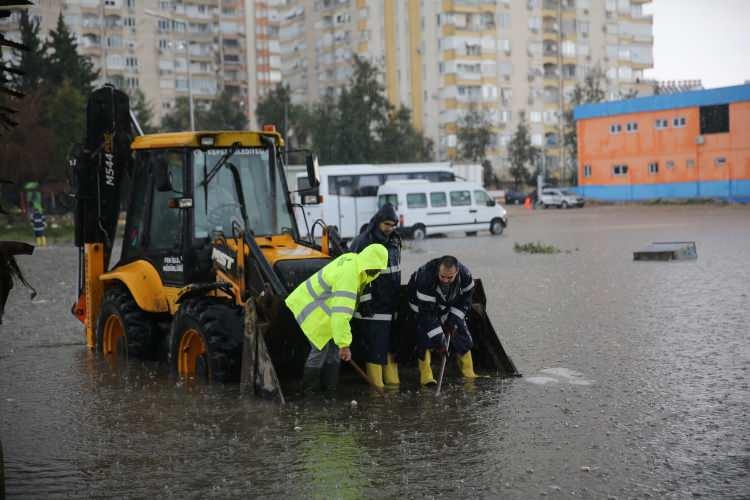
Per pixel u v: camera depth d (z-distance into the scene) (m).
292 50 124.25
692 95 68.44
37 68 59.47
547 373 9.33
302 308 8.42
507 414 7.67
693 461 6.27
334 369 8.71
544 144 103.00
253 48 119.81
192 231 9.72
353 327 8.90
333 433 7.21
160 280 10.23
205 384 9.03
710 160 67.94
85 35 103.44
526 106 101.38
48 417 8.02
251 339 8.47
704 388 8.48
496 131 99.44
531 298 15.55
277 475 6.16
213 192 9.85
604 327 12.18
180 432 7.36
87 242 11.34
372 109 74.38
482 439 6.93
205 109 104.44
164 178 9.41
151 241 10.41
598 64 100.00
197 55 116.31
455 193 37.78
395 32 104.75
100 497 5.82
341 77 112.56
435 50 98.69
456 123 96.25
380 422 7.52
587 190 76.75
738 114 66.12
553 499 5.56
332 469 6.25
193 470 6.33
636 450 6.55
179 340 9.45
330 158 74.12
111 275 10.70
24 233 41.28
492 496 5.64
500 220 38.44
